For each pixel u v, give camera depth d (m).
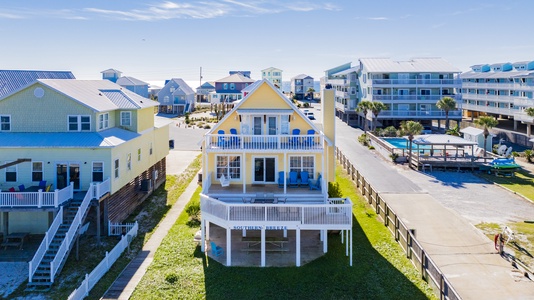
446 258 21.31
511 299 17.27
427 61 71.44
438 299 17.48
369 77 68.69
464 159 42.78
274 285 18.70
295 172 26.05
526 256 21.52
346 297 17.73
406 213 28.39
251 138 25.14
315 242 23.62
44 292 18.53
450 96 65.00
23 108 26.52
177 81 104.56
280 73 140.12
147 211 29.64
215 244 22.09
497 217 27.75
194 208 27.73
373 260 21.17
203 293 17.95
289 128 26.70
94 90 30.70
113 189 25.62
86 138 25.67
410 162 43.25
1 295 18.28
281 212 20.75
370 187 30.62
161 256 21.61
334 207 21.14
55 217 21.80
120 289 18.16
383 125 68.50
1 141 24.94
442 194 33.22
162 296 17.64
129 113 30.44
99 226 23.66
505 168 39.34
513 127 69.88
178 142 60.12
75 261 21.61
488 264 20.64
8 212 24.34
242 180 26.33
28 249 23.44
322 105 28.69
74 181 25.27
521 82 67.44
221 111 86.81
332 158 27.64
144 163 32.41
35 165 25.00
